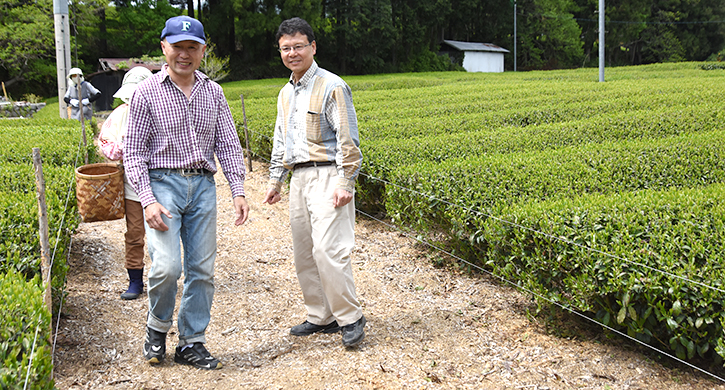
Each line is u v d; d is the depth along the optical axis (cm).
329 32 4791
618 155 652
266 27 4181
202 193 351
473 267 534
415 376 349
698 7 6819
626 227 390
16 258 345
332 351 381
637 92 1576
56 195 452
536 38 6712
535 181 539
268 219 727
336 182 371
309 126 374
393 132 965
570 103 1383
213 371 354
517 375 353
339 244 372
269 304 469
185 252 356
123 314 439
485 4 6359
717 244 353
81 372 347
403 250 606
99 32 3806
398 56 5778
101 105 2909
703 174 597
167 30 329
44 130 899
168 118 337
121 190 430
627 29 6594
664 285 339
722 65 3578
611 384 344
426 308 459
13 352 220
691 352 333
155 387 335
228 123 375
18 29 2877
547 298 402
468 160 639
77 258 557
